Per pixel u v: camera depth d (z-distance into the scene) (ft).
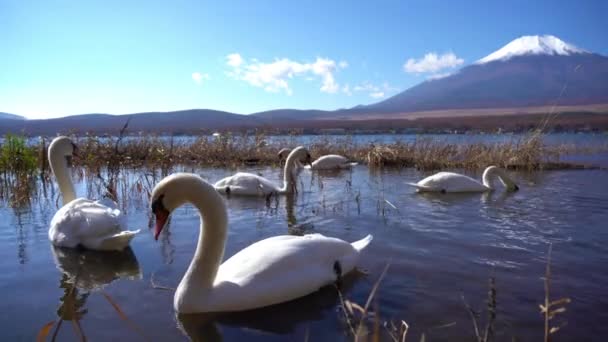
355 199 38.01
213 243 15.85
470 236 25.75
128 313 15.93
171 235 25.93
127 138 77.05
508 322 14.98
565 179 49.90
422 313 15.75
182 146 77.87
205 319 15.47
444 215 31.45
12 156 49.85
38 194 40.06
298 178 52.70
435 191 42.09
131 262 21.39
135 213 31.58
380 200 37.35
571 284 18.29
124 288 18.21
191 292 15.79
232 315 15.76
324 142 82.53
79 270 20.33
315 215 31.65
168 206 16.01
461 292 17.56
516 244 24.04
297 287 17.16
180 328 14.84
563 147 81.41
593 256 21.93
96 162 57.62
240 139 76.74
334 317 15.67
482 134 81.56
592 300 16.69
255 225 28.78
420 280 18.86
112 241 22.49
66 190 29.14
